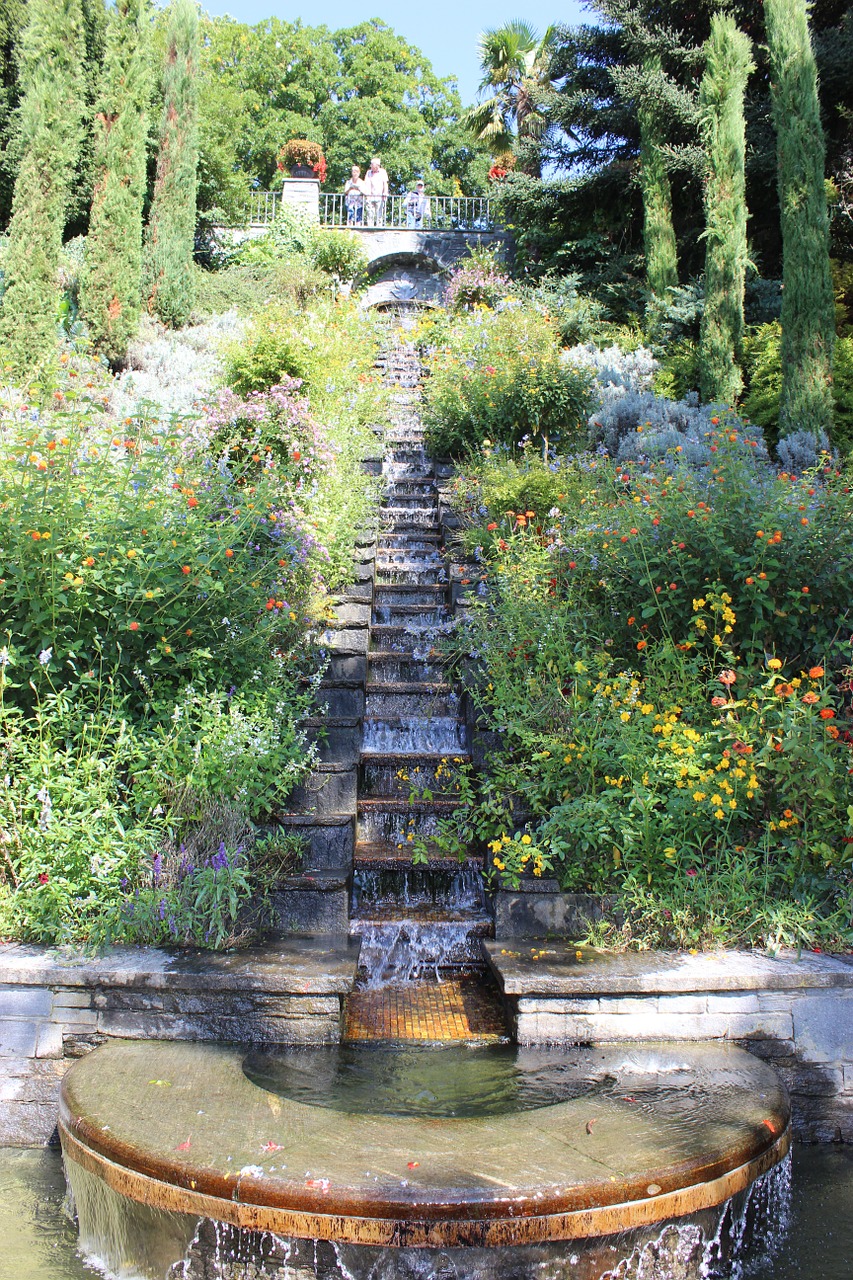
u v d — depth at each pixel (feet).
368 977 14.20
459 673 19.47
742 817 14.06
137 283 38.19
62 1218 9.93
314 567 20.48
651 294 43.91
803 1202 10.36
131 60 38.63
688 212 49.57
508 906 14.24
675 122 46.16
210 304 42.93
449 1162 8.59
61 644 14.44
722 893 13.64
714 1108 9.96
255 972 11.96
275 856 15.01
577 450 28.53
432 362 36.78
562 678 17.08
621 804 14.60
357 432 29.09
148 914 12.82
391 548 25.82
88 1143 9.27
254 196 64.08
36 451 15.98
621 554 17.72
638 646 16.94
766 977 12.17
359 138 96.73
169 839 13.60
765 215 48.06
